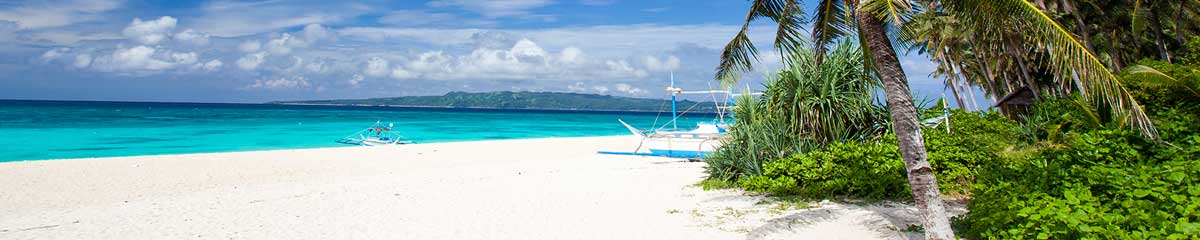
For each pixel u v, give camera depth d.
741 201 9.35
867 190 9.05
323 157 22.17
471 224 8.27
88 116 72.62
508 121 81.44
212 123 59.81
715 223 7.75
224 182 15.09
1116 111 5.78
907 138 5.80
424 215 9.12
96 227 8.95
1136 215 4.83
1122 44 32.69
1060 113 14.83
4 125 50.88
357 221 8.80
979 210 6.19
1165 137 9.26
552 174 14.73
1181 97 11.62
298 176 16.41
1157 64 14.85
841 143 10.55
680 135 21.34
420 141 38.09
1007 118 17.70
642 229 7.58
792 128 11.36
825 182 9.52
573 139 33.97
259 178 15.95
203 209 10.40
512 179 13.75
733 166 11.57
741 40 7.71
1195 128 9.51
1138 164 7.77
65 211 10.74
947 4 6.41
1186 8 26.02
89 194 12.96
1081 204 5.59
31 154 26.69
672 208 9.02
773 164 10.47
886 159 9.76
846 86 11.31
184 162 19.89
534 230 7.75
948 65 38.38
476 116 109.38
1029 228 5.20
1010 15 6.12
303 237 7.83
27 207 11.37
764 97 12.15
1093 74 5.46
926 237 5.71
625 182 12.49
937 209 5.66
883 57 5.87
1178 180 5.75
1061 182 6.64
